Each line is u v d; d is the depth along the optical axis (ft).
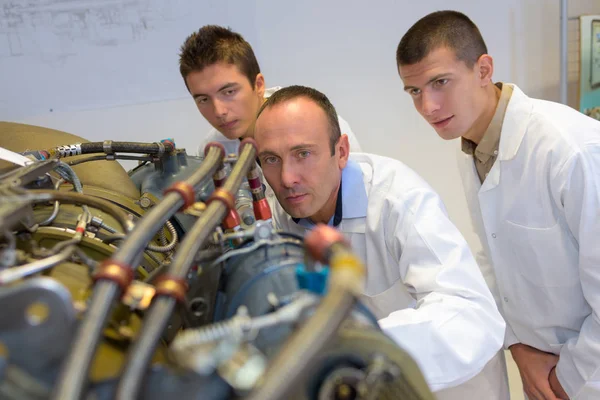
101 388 1.10
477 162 3.77
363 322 1.26
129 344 1.48
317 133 2.60
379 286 3.19
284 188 2.69
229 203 1.62
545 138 3.16
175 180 2.84
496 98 3.54
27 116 5.41
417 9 6.11
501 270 3.65
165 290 1.26
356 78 6.17
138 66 5.57
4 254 1.35
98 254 1.89
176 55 5.64
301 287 1.38
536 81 6.67
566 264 3.29
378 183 3.05
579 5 6.52
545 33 6.51
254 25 5.76
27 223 1.73
